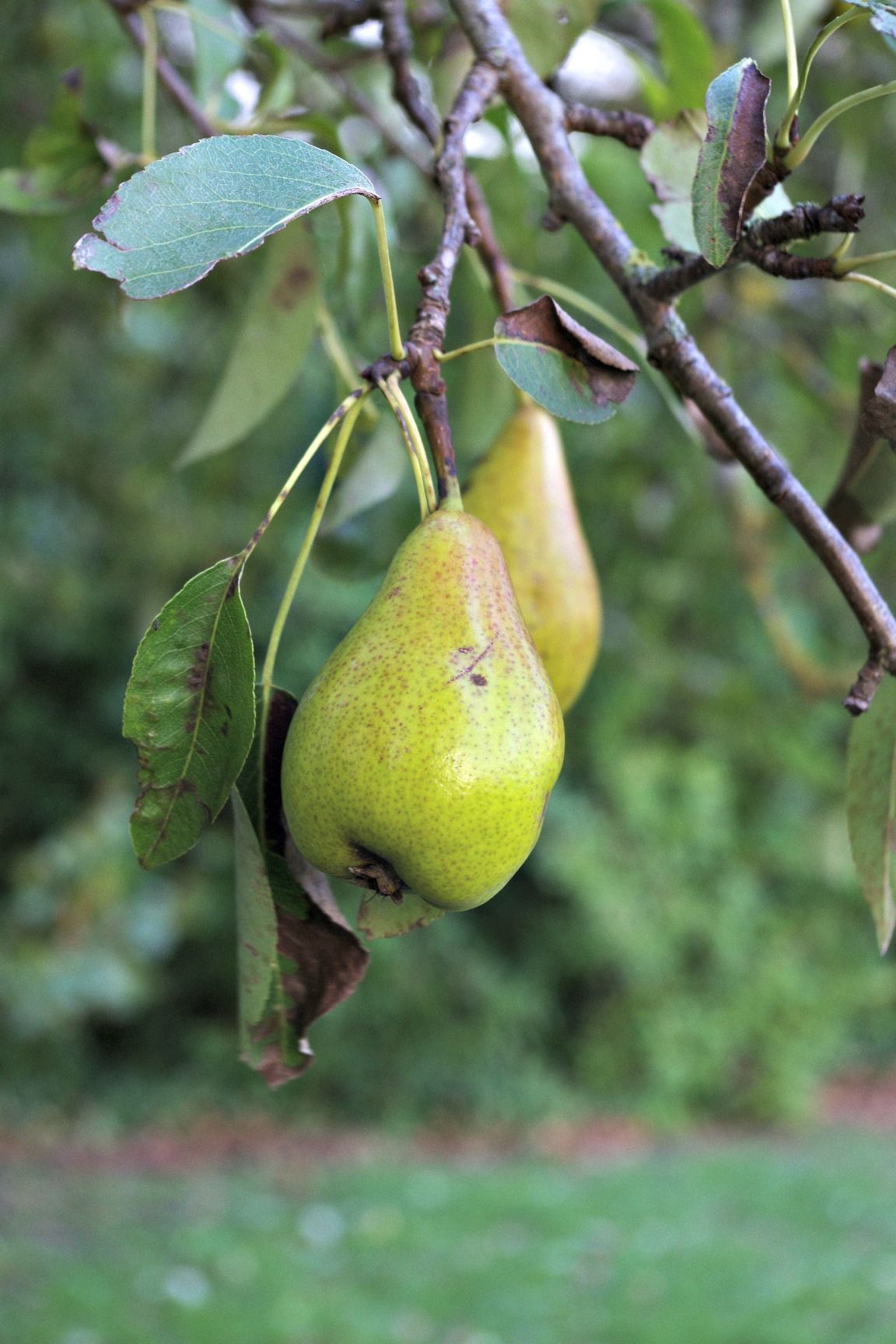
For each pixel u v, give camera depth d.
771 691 9.95
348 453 1.76
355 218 1.73
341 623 9.66
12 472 8.50
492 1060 9.98
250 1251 6.39
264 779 1.08
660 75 2.04
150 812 1.00
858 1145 9.32
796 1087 9.95
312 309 1.74
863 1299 5.59
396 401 0.97
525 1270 6.15
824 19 1.98
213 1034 10.08
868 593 1.03
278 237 1.72
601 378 1.00
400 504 2.62
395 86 1.75
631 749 10.39
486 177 2.09
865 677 1.01
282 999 1.09
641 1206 7.30
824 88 2.44
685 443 4.16
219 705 0.98
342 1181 8.03
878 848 1.17
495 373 1.85
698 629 9.20
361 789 0.92
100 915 8.70
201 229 0.86
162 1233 6.71
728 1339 5.17
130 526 8.52
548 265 3.10
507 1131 9.59
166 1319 5.33
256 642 9.51
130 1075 9.99
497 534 1.39
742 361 2.94
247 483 6.51
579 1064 10.25
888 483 1.30
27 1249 6.29
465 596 0.96
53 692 10.44
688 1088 10.05
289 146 0.90
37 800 10.30
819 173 2.69
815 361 2.58
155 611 9.00
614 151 2.83
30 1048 9.55
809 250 1.85
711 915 9.99
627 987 10.12
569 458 4.62
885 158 2.94
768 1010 10.04
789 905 10.77
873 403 0.97
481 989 9.92
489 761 0.92
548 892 10.51
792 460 3.10
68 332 5.62
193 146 0.88
